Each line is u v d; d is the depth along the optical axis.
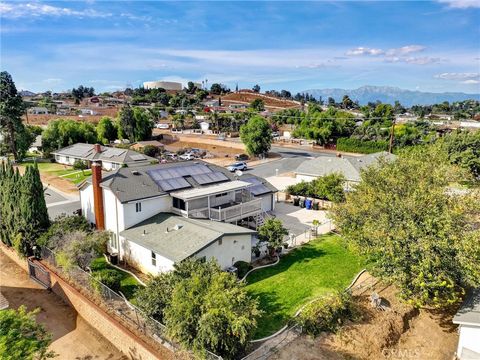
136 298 19.77
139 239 25.92
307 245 31.34
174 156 80.50
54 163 73.44
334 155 85.75
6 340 14.60
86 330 22.08
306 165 53.56
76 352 20.12
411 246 18.81
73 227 28.20
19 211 29.20
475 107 199.00
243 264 25.92
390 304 21.98
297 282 24.61
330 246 30.94
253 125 78.69
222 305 16.41
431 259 18.23
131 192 28.19
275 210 42.38
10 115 70.31
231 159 79.31
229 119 126.06
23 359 14.26
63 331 22.00
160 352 17.47
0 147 74.06
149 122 102.00
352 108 197.25
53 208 43.09
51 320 23.09
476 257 17.84
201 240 24.25
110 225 29.02
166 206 30.33
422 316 21.41
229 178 35.72
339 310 20.53
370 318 20.58
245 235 26.94
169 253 23.36
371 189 23.73
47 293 26.33
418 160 25.78
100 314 21.25
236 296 17.31
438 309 21.89
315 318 19.83
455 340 19.66
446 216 18.59
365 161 51.28
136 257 26.73
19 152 73.62
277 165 72.38
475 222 20.25
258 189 40.09
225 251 25.45
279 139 110.06
